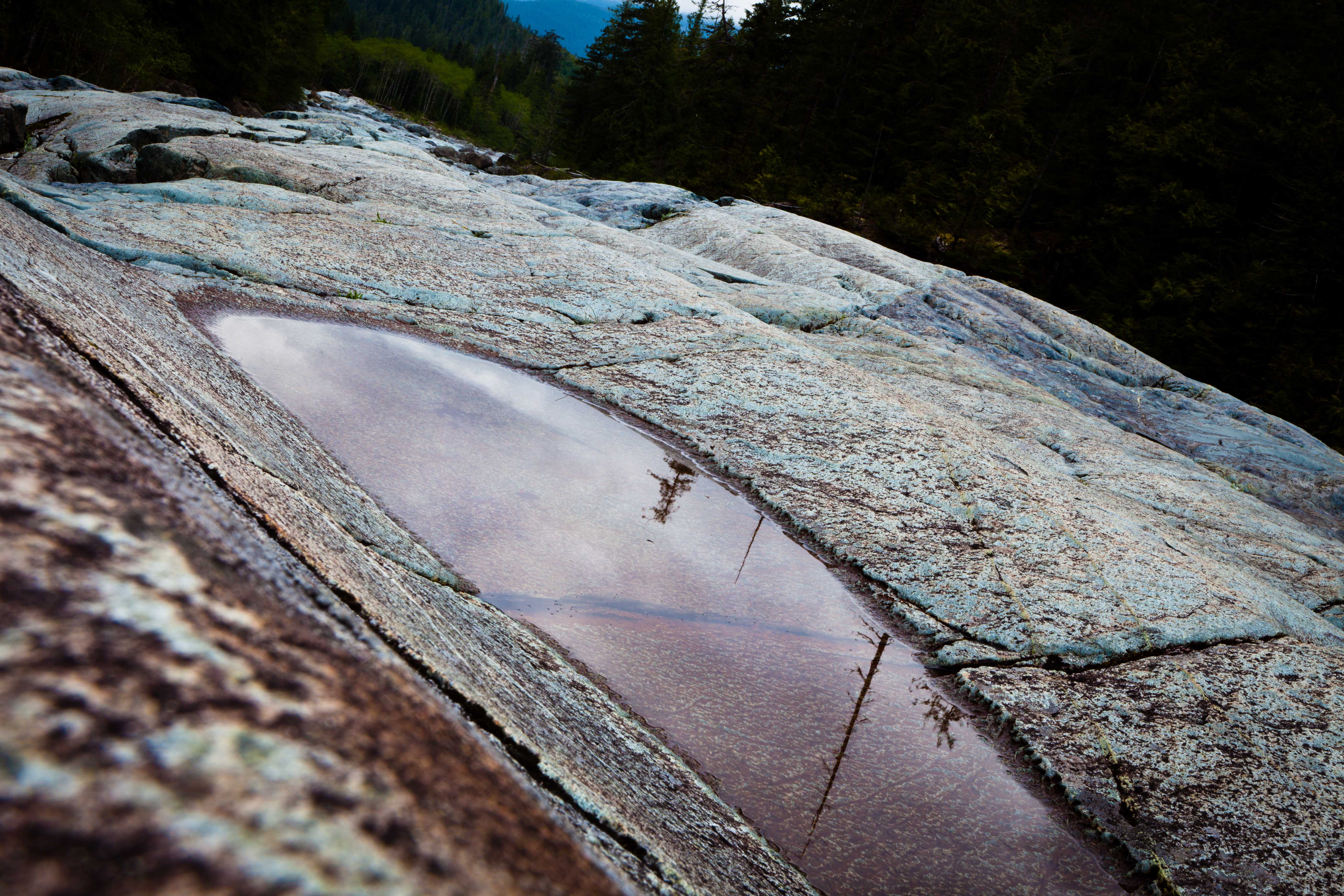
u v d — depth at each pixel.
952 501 5.19
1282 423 11.80
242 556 0.56
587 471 4.62
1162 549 5.12
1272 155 29.06
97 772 0.29
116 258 5.88
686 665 3.08
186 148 10.02
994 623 3.96
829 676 3.30
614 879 0.52
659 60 53.06
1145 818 2.85
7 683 0.31
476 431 4.71
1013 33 37.91
